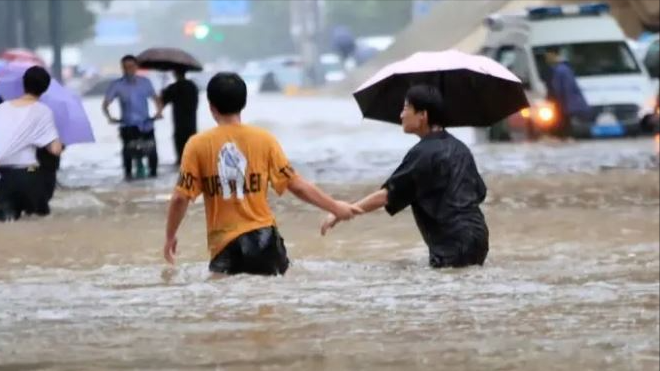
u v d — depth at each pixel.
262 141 21.55
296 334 18.50
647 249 27.61
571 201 38.38
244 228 21.56
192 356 17.23
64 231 30.77
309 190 21.95
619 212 35.28
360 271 23.52
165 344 17.89
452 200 23.38
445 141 23.44
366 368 16.66
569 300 21.16
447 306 20.50
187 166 21.33
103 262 25.27
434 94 23.44
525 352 17.50
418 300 20.91
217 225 21.58
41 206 33.91
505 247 27.94
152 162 50.66
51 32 139.62
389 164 55.62
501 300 21.05
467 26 129.38
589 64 65.69
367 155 61.53
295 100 140.62
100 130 90.81
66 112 35.56
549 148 59.88
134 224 32.53
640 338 18.45
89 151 68.50
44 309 20.20
